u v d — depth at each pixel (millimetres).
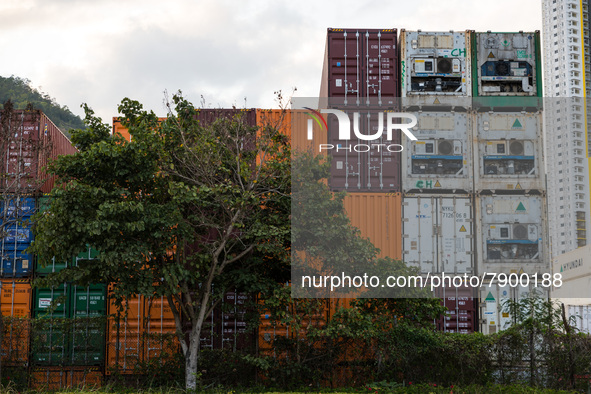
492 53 21531
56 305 16719
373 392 16078
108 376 18547
